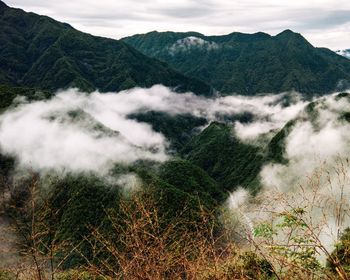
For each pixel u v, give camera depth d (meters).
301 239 4.80
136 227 5.07
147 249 5.02
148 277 4.91
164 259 5.12
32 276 5.33
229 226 5.18
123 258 5.05
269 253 4.87
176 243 5.09
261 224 5.02
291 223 4.88
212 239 5.07
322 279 4.74
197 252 5.10
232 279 4.92
